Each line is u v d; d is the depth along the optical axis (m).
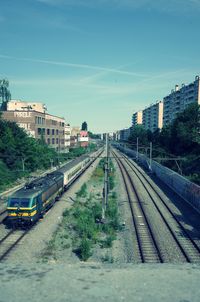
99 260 19.16
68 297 7.37
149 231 25.64
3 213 30.23
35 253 19.67
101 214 29.97
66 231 25.08
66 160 90.75
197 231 25.75
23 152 55.06
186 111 72.94
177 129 70.75
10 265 9.39
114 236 24.11
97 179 57.41
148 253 20.53
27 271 8.91
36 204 26.27
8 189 43.75
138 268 9.31
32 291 7.65
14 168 52.19
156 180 57.66
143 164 86.50
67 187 45.50
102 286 7.97
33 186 28.72
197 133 67.75
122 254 20.33
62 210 31.75
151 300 7.27
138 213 32.06
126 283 8.18
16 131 58.25
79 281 8.26
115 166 81.75
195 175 51.72
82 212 30.59
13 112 77.38
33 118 77.31
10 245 20.91
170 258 19.69
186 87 116.06
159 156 74.62
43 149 67.81
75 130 156.62
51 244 21.48
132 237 24.17
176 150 72.25
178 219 29.64
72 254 19.95
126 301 7.21
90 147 146.88
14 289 7.74
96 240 22.70
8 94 98.25
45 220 27.61
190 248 21.52
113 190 46.41
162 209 33.97
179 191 43.97
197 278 8.55
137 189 46.84
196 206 35.25
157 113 163.12
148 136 114.94
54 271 8.93
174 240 23.33
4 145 52.09
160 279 8.46
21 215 24.84
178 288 7.91
